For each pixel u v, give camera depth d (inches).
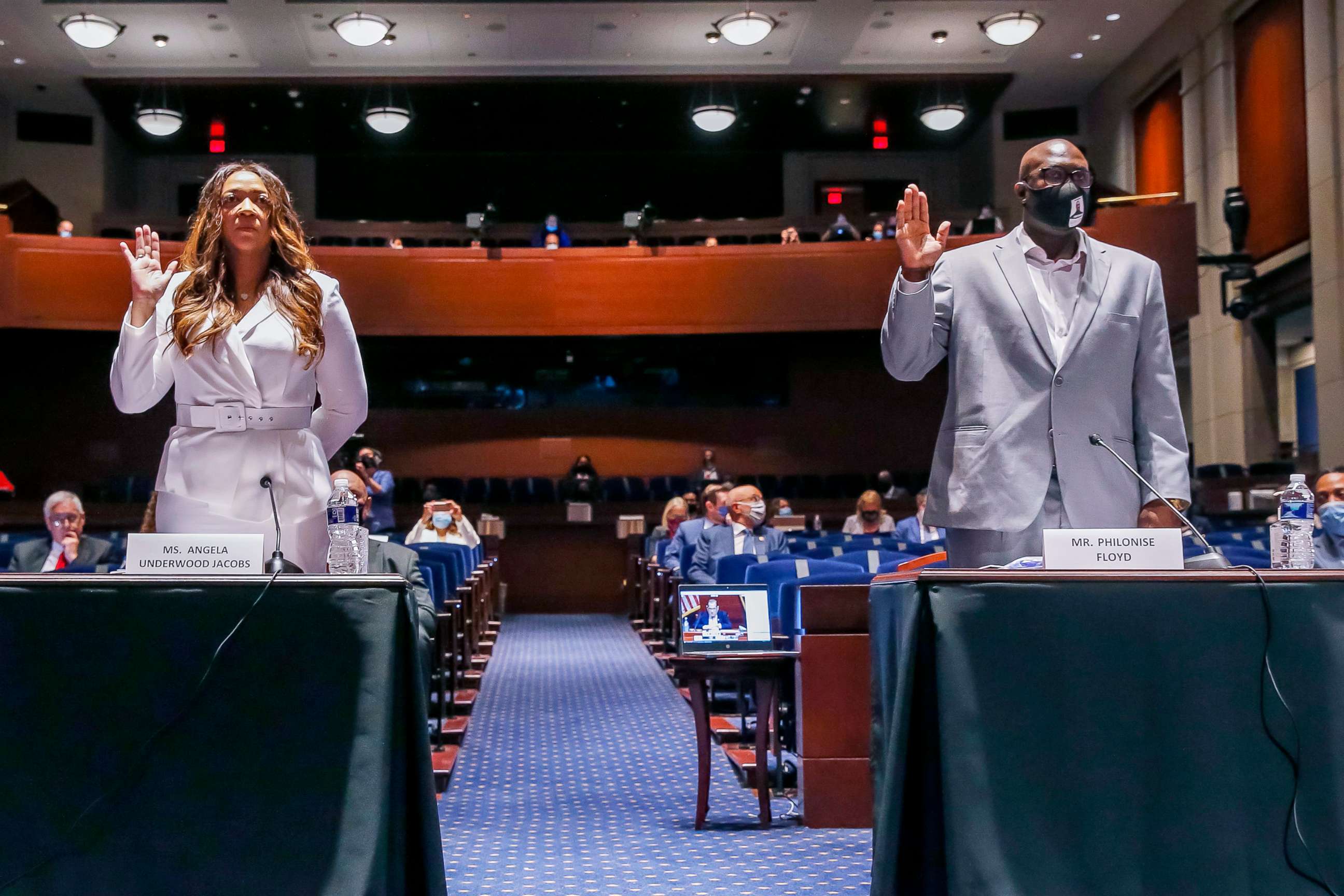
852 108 805.2
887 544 350.6
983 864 87.5
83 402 680.4
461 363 687.7
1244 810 90.4
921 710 93.7
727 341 684.1
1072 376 112.2
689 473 687.1
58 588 91.4
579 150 857.5
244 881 89.0
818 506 592.1
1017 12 670.5
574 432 687.7
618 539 563.5
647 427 690.2
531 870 154.4
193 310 104.3
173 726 90.7
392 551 123.8
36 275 582.2
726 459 690.2
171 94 765.3
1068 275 117.8
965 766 89.3
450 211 866.1
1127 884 88.7
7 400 675.4
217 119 804.6
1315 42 557.0
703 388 694.5
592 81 753.0
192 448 104.0
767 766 191.9
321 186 856.9
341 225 669.3
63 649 90.9
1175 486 111.7
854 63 740.7
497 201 868.6
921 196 110.2
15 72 735.7
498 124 814.5
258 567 95.0
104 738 90.3
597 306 605.3
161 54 715.4
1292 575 93.5
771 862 158.6
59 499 249.6
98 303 586.2
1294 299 588.1
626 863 158.1
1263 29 603.8
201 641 91.5
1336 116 543.5
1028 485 110.7
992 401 113.4
